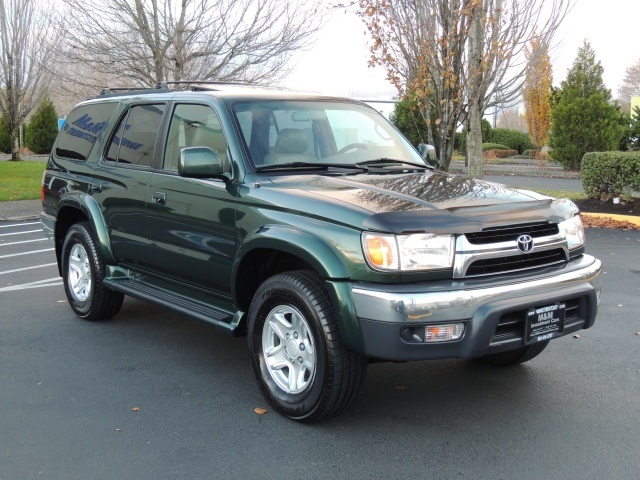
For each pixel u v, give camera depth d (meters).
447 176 4.88
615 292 7.50
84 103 6.82
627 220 12.24
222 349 5.63
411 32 10.96
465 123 12.47
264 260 4.54
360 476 3.51
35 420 4.20
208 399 4.55
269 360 4.33
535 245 4.05
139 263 5.65
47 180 6.92
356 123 5.37
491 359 5.20
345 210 3.88
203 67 15.75
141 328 6.20
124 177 5.65
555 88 33.69
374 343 3.69
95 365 5.21
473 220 3.86
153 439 3.94
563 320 4.06
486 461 3.66
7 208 15.43
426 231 3.74
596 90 26.30
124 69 15.77
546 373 5.04
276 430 4.06
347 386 3.90
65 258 6.54
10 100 31.30
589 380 4.89
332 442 3.90
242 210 4.46
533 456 3.72
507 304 3.76
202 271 4.89
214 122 4.93
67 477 3.50
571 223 4.39
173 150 5.27
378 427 4.10
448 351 3.70
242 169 4.57
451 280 3.80
